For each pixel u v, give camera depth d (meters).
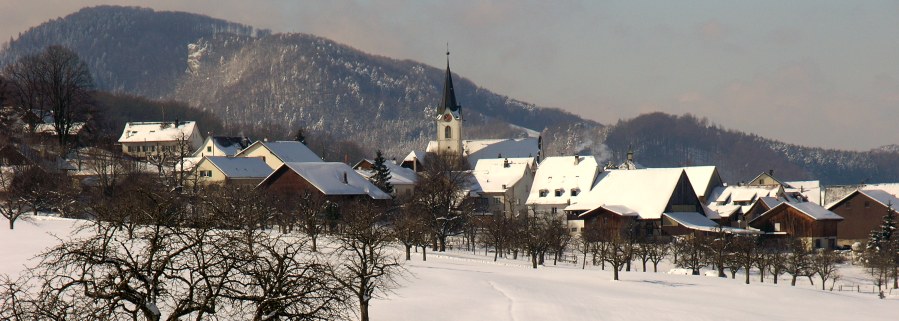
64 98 178.12
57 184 136.12
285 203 136.38
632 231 149.25
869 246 140.50
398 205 151.88
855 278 126.12
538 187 189.75
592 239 137.38
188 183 139.75
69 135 180.12
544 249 119.44
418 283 81.06
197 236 32.84
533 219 147.62
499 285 82.81
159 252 34.00
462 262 109.50
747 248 116.44
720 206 178.00
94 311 30.45
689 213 166.88
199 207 45.94
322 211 128.12
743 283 102.44
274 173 153.00
